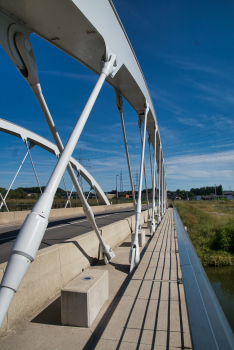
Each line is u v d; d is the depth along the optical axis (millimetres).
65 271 4625
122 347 2529
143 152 7449
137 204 6523
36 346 2670
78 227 13977
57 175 2539
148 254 6781
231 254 17391
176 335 2699
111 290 4410
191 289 2070
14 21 3256
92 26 3771
